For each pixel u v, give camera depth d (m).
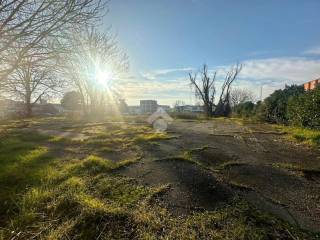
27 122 14.46
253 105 26.02
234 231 2.18
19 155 5.04
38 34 3.21
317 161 4.61
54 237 2.14
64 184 3.32
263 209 2.66
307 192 3.16
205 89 30.55
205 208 2.67
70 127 11.38
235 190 3.19
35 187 3.20
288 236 2.15
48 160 4.70
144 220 2.37
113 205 2.69
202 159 4.71
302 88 16.73
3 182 3.43
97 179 3.58
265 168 4.15
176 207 2.70
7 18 3.05
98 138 7.38
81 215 2.43
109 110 26.53
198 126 11.58
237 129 10.03
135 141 6.66
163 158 4.77
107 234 2.18
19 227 2.31
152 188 3.22
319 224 2.37
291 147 5.96
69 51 3.52
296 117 10.44
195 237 2.11
